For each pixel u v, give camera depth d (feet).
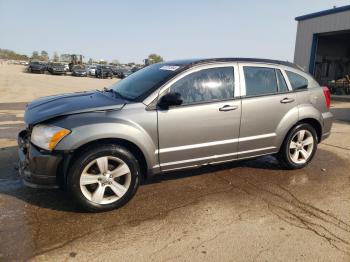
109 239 10.02
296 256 9.41
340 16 62.08
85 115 11.28
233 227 10.89
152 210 11.96
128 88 13.94
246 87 14.42
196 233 10.49
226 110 13.60
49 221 10.95
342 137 24.58
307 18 69.41
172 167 12.99
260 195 13.44
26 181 11.41
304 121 16.43
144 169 12.74
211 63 13.76
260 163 17.57
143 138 11.91
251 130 14.53
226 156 14.20
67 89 65.62
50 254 9.18
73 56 171.42
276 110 15.08
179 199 12.91
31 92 57.11
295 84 16.10
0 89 60.29
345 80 74.69
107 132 11.12
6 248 9.37
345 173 16.40
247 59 14.88
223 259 9.20
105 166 11.48
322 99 16.94
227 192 13.67
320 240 10.22
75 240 9.89
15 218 11.06
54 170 10.96
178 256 9.28
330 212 12.10
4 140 21.13
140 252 9.42
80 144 10.83
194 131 13.01
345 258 9.34
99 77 130.62
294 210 12.19
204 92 13.35
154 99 12.30
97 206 11.51
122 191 11.94
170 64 14.49
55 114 11.16
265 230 10.74
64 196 12.82
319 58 83.51
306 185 14.67
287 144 15.88
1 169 15.56
